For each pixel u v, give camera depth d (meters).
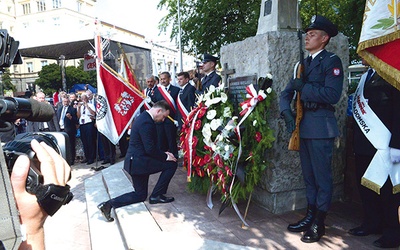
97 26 6.30
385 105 2.76
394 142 2.61
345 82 3.69
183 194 4.44
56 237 3.91
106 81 5.90
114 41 8.64
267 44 3.40
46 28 9.09
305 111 2.96
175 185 4.88
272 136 3.20
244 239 2.99
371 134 2.79
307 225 3.08
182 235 3.11
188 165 3.82
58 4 38.16
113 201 3.88
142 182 3.95
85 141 7.97
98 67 5.90
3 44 0.90
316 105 2.89
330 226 3.19
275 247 2.82
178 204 4.03
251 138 3.28
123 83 5.96
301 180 3.63
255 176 3.23
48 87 26.56
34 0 37.47
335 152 3.72
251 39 3.71
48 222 4.35
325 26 2.87
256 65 3.64
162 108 4.00
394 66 2.37
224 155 3.25
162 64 12.98
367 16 2.48
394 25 2.31
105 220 4.03
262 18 3.95
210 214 3.66
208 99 3.60
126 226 3.38
